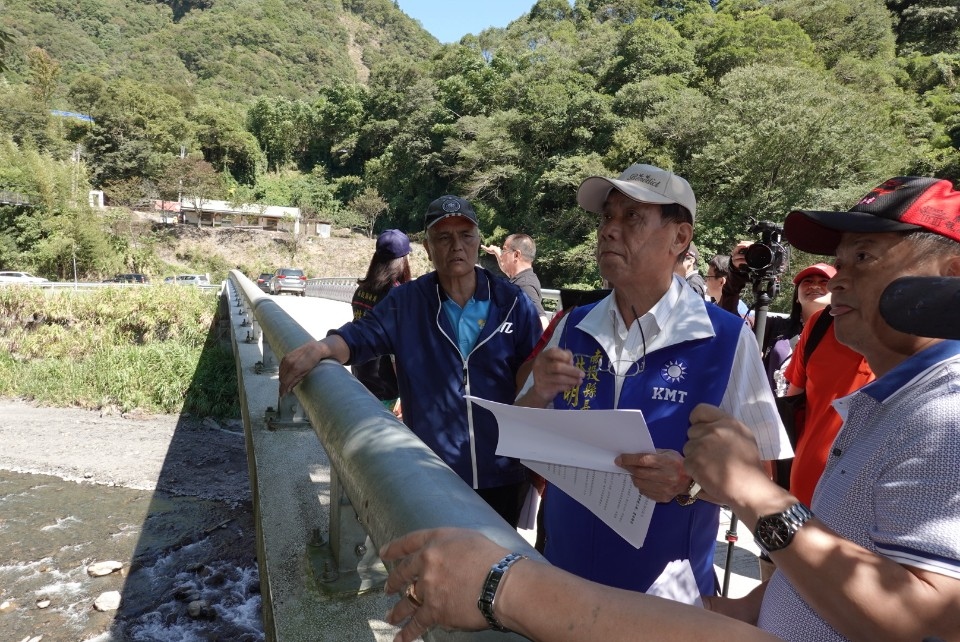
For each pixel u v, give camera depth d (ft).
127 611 19.07
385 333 7.24
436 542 2.42
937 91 170.81
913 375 3.10
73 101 252.42
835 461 3.50
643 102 155.02
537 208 165.37
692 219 5.18
